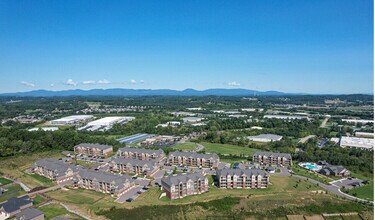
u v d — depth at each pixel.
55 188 169.38
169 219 136.38
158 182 180.12
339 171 192.88
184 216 138.62
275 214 141.12
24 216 126.19
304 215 140.25
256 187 171.12
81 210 141.50
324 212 142.12
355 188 171.75
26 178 186.88
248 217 139.38
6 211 133.88
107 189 163.62
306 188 169.75
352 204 147.62
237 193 162.50
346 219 137.50
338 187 173.38
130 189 168.38
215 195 160.00
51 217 133.50
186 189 159.38
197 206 145.88
